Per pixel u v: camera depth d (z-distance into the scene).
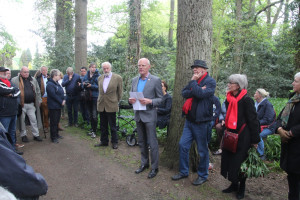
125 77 8.63
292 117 2.64
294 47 9.60
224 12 11.11
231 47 12.02
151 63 11.70
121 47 10.58
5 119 4.23
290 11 9.29
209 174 3.75
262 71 13.46
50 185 3.32
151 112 3.52
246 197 3.06
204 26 3.57
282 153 2.77
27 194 1.30
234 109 2.89
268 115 4.35
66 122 7.32
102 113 4.89
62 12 10.72
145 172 3.76
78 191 3.17
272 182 3.54
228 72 12.16
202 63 3.09
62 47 10.19
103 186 3.31
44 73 6.19
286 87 14.20
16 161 1.26
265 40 11.38
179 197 3.02
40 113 5.70
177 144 3.82
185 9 3.59
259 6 15.16
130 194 3.10
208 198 3.01
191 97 3.23
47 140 5.45
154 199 2.98
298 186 2.65
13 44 17.66
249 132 2.86
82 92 5.85
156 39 14.00
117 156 4.48
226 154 3.06
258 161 2.88
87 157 4.41
